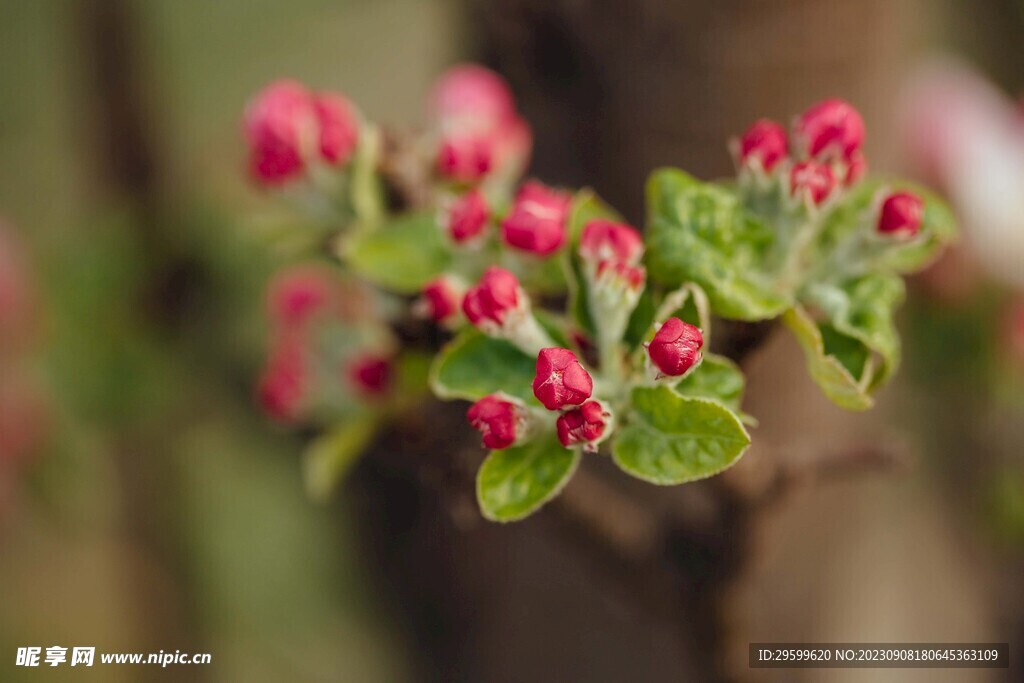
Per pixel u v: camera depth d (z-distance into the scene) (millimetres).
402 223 533
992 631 854
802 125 498
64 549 1210
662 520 562
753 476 528
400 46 1028
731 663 569
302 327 588
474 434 543
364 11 1002
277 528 1044
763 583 647
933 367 821
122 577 997
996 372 809
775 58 587
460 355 498
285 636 1082
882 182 520
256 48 992
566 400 468
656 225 498
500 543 714
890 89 609
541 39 606
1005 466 837
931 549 959
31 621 1215
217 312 819
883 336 495
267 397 595
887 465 534
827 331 500
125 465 880
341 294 590
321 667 1075
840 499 659
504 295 486
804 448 540
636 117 602
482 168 548
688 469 473
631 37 594
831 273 504
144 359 798
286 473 959
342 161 542
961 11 1008
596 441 472
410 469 572
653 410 479
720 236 494
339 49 1013
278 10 984
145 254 795
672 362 471
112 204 812
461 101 568
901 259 514
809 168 492
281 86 544
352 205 549
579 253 497
